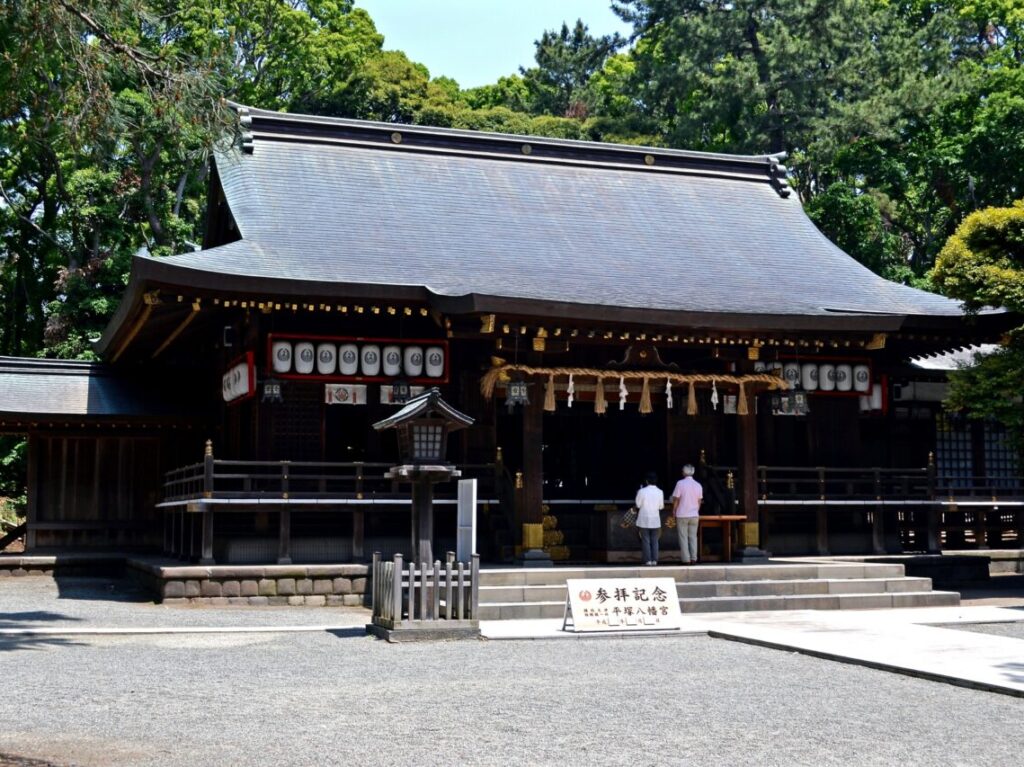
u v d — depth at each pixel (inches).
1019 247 820.6
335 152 988.6
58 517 978.7
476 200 981.2
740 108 1815.9
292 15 1603.1
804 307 868.0
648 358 836.0
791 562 830.5
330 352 811.4
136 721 361.7
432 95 1972.2
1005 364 825.5
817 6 1839.3
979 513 1052.5
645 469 971.3
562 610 679.7
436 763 312.2
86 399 960.9
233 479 851.4
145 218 1471.5
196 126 572.7
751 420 850.8
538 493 792.9
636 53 2252.7
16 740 334.0
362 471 814.5
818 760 322.7
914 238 1846.7
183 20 1486.2
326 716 371.6
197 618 658.8
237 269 759.7
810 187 1972.2
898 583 761.0
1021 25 1815.9
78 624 622.5
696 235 1007.0
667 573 743.7
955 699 415.5
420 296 780.6
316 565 755.4
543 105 2571.4
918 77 1733.5
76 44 551.2
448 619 570.9
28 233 1513.3
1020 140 1535.4
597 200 1031.0
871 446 1058.1
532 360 806.5
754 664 494.3
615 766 311.9
